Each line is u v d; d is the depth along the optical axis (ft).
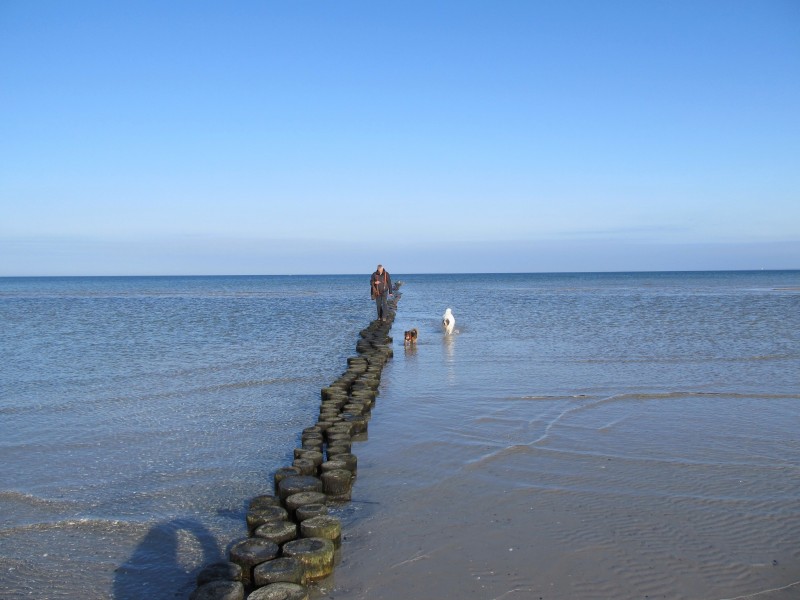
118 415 32.65
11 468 24.23
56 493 21.62
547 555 16.44
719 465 23.32
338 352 56.54
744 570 15.60
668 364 46.01
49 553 17.30
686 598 14.38
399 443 26.66
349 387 37.40
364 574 15.67
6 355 54.85
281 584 14.38
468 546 17.01
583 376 41.19
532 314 97.04
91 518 19.49
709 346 56.03
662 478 21.99
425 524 18.48
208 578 14.92
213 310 115.96
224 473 23.70
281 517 17.93
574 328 73.61
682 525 18.17
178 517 19.65
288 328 79.66
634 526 18.11
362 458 24.75
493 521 18.58
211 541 18.01
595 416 30.55
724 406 32.53
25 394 37.93
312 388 39.75
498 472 22.81
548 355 51.08
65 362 50.67
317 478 21.17
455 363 47.78
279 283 381.60
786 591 14.66
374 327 71.26
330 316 100.42
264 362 50.52
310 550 15.69
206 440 28.09
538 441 26.50
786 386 37.58
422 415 31.35
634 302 126.82
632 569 15.69
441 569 15.81
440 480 22.11
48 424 30.81
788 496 20.27
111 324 85.61
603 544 17.02
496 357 50.44
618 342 59.41
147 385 40.75
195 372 45.70
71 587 15.53
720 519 18.56
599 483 21.57
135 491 21.84
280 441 27.91
